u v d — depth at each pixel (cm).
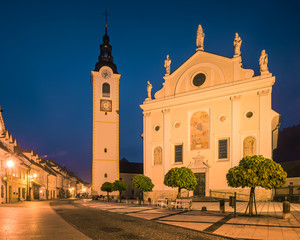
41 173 6372
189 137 4262
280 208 2314
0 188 3538
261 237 1007
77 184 12512
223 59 4134
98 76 6225
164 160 4419
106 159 5919
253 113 3762
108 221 1459
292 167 4569
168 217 1683
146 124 4706
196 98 4266
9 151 4075
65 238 918
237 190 3672
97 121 6028
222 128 3978
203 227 1250
